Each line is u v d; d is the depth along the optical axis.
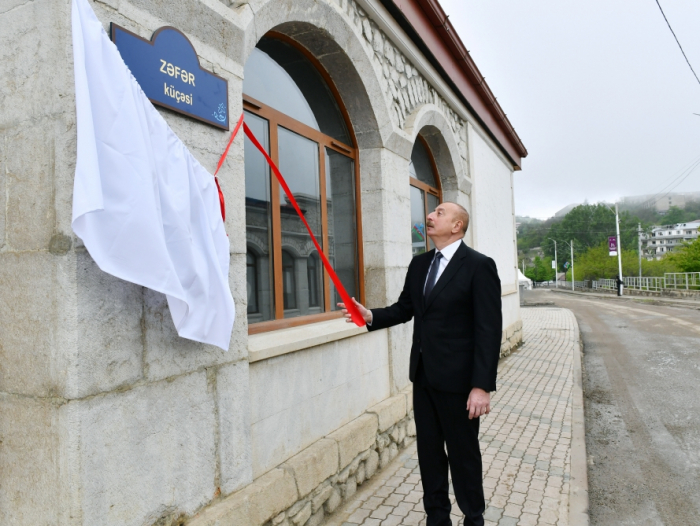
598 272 62.72
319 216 3.90
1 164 1.82
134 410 1.87
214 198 2.17
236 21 2.47
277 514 2.56
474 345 2.50
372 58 4.19
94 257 1.57
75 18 1.63
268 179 3.33
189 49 2.17
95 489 1.71
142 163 1.71
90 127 1.58
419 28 5.04
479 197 7.79
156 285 1.71
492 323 2.48
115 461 1.79
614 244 38.38
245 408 2.44
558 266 93.56
